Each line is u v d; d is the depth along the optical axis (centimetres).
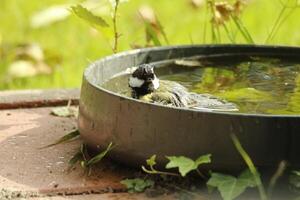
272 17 1075
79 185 513
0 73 932
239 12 736
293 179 471
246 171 472
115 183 516
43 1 1148
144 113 489
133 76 579
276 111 548
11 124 629
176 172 495
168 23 1073
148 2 1161
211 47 672
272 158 468
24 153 567
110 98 507
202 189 495
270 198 475
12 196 498
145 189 504
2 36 1038
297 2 750
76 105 686
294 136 465
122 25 1020
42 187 510
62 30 1066
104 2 783
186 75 644
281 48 671
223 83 621
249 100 575
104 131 514
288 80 627
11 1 1152
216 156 474
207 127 472
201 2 1055
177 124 479
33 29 1062
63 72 939
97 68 589
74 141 591
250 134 466
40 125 628
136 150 498
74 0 1065
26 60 938
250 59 675
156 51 650
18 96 691
